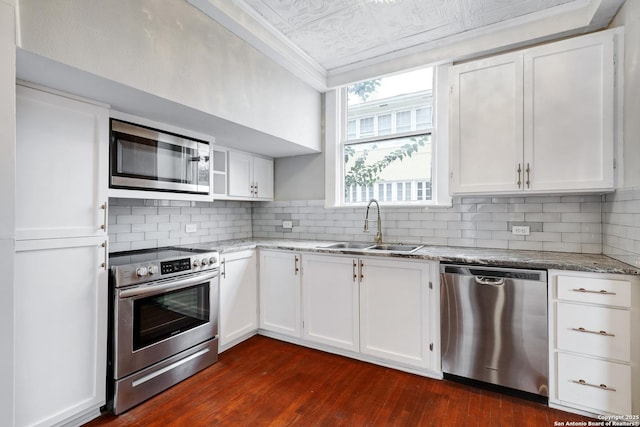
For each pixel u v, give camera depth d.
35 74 1.41
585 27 2.10
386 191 3.09
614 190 1.89
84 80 1.48
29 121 1.48
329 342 2.53
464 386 2.04
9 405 1.19
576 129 1.93
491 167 2.17
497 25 2.34
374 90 3.16
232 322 2.60
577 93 1.92
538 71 2.03
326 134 3.31
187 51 1.86
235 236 3.53
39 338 1.50
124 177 1.95
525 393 1.88
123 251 2.41
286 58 2.58
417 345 2.18
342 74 3.09
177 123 2.22
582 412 1.73
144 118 2.08
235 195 3.10
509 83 2.11
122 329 1.79
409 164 2.98
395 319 2.26
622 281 1.61
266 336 2.91
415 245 2.73
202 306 2.30
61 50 1.30
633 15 1.68
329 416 1.76
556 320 1.77
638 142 1.62
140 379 1.87
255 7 2.14
